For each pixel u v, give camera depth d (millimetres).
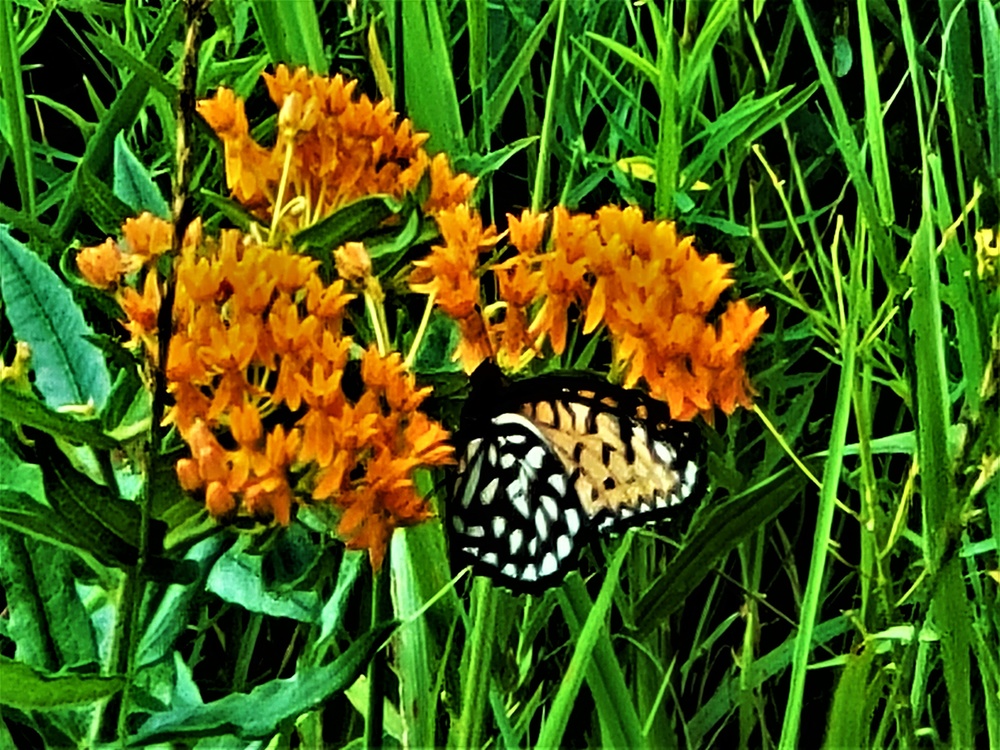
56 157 377
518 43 368
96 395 273
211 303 248
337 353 255
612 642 327
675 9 379
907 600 315
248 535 259
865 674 292
